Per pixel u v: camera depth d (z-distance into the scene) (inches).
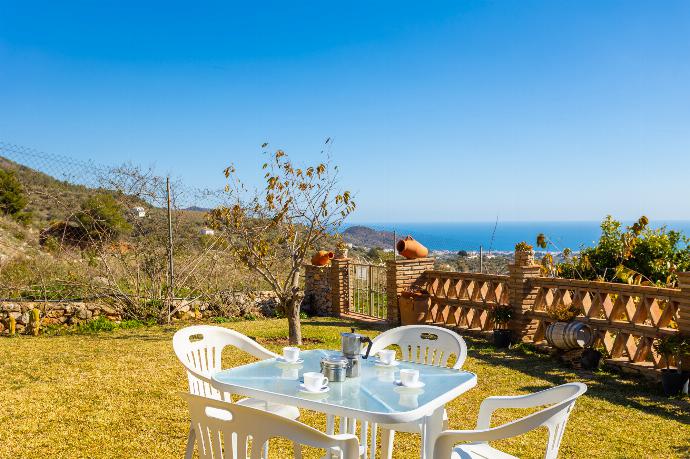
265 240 367.2
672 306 266.2
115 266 449.4
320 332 406.0
